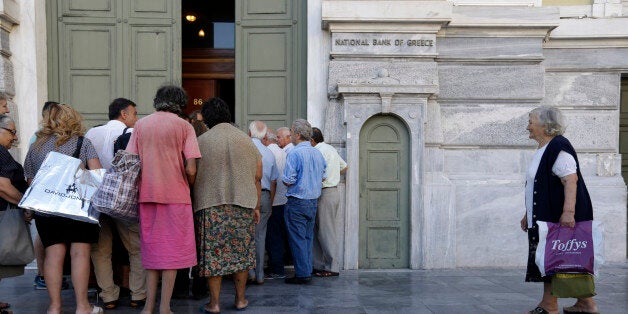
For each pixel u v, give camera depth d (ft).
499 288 18.60
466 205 22.56
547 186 14.28
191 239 13.91
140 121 13.96
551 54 23.81
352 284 19.22
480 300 16.83
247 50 23.82
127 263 16.78
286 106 23.79
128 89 23.67
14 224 13.83
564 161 13.99
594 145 23.59
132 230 15.30
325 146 20.81
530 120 15.01
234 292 17.92
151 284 13.75
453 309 15.72
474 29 23.02
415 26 22.56
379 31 22.58
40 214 13.48
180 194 13.75
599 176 23.49
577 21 23.52
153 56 23.82
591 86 23.77
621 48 23.71
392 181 22.48
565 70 23.82
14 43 22.29
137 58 23.75
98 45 23.66
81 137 14.26
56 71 23.48
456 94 23.07
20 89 22.30
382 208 22.53
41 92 22.81
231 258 14.66
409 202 22.41
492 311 15.48
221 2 31.07
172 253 13.53
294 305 16.12
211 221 14.51
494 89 23.12
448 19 22.12
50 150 13.96
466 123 23.03
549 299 14.53
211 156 14.69
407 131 22.39
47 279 13.58
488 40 23.16
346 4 22.12
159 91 14.25
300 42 23.72
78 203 13.23
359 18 22.15
